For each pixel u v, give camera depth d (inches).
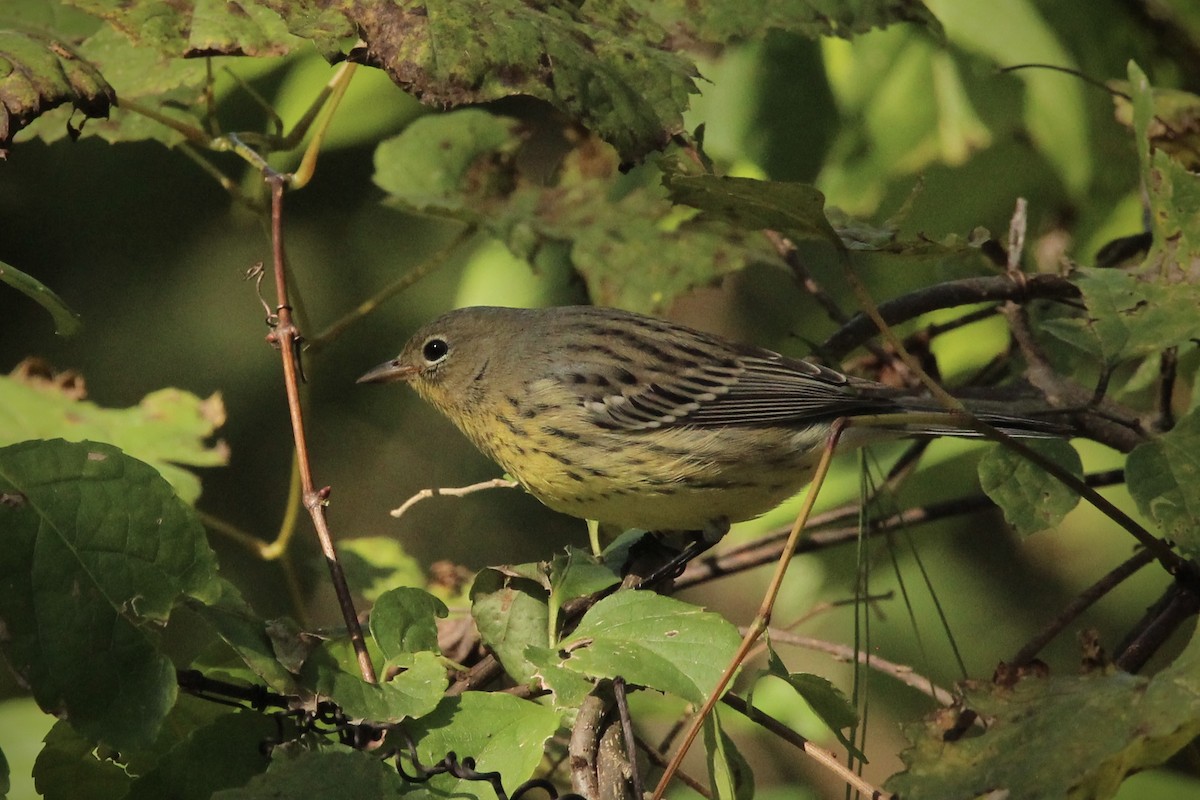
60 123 364.2
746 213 273.9
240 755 232.1
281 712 234.2
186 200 636.1
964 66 433.7
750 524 421.7
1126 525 270.2
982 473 289.0
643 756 329.1
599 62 286.5
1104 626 520.1
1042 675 231.0
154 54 352.2
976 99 434.3
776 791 419.2
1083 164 420.8
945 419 261.6
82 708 209.0
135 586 217.3
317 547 613.9
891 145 441.7
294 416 272.8
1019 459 289.6
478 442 432.1
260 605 600.1
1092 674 228.8
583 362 402.6
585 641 248.2
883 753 487.2
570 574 271.7
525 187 430.0
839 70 442.3
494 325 424.2
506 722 235.5
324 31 269.3
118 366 636.7
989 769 217.2
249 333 637.3
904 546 475.2
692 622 248.5
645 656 243.6
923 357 397.7
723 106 456.8
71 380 375.6
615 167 433.1
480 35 273.6
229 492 624.7
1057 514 284.4
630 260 418.3
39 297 242.7
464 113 434.6
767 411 394.6
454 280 620.7
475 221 416.2
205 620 228.4
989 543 528.1
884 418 259.4
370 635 260.1
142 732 210.7
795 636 354.6
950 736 240.8
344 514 629.0
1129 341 284.4
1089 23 434.9
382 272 622.5
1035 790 208.4
